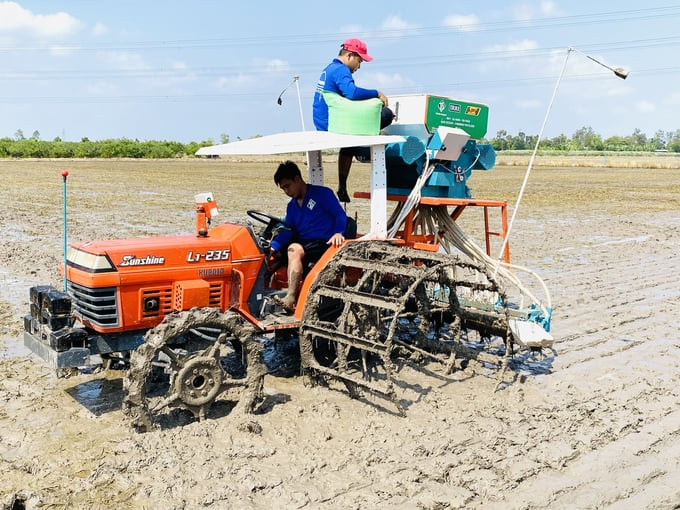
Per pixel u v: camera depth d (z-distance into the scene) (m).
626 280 11.30
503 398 5.93
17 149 73.81
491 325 6.43
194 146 85.56
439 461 4.66
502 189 31.11
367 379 6.26
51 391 5.83
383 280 6.84
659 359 7.18
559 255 13.62
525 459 4.74
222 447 4.78
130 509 3.99
